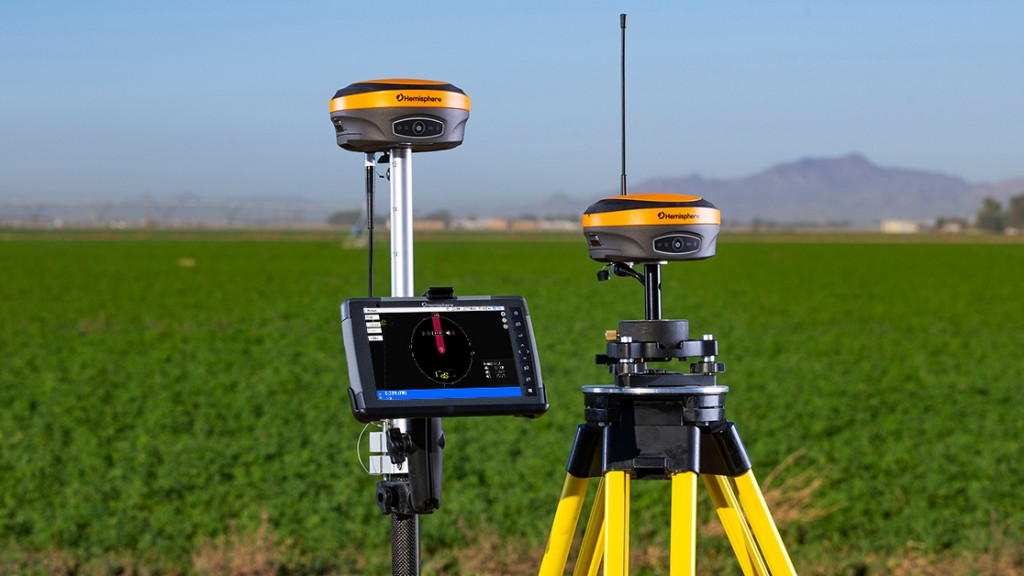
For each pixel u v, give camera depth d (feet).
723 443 11.68
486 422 48.03
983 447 43.24
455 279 192.24
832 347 86.99
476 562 26.08
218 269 230.07
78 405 54.70
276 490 34.73
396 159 13.17
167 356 80.59
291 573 25.66
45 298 151.33
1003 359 80.48
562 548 11.77
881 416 51.70
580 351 80.53
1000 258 314.35
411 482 12.73
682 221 11.23
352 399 11.08
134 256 295.69
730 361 75.51
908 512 31.53
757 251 375.04
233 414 51.67
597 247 11.67
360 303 11.33
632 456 11.16
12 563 25.58
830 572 25.31
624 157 12.69
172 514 31.24
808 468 38.06
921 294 165.07
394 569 13.05
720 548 26.17
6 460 40.16
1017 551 26.27
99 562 25.75
